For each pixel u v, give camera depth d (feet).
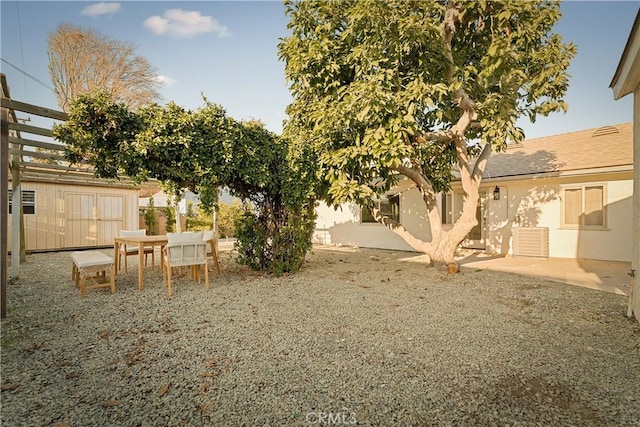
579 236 29.17
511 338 11.21
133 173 16.70
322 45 21.16
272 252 23.18
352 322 12.99
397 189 39.68
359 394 7.88
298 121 24.85
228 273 23.59
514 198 32.94
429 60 20.22
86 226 39.96
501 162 36.94
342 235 45.16
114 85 62.95
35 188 36.40
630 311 13.23
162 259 20.16
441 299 16.38
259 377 8.69
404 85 20.76
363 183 23.54
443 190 29.07
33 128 15.56
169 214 51.21
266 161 20.53
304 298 16.67
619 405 7.32
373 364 9.38
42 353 10.12
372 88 17.49
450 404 7.45
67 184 38.24
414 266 26.63
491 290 18.20
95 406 7.42
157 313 14.21
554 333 11.64
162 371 9.01
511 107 20.59
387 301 16.07
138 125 16.06
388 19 18.28
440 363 9.42
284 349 10.43
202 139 17.60
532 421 6.83
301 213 23.35
